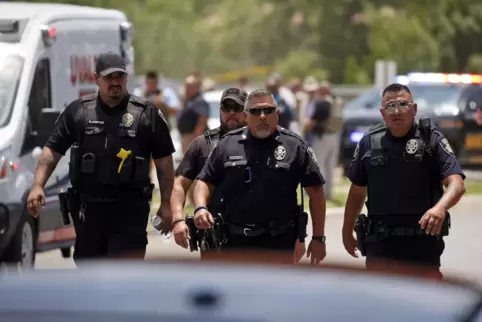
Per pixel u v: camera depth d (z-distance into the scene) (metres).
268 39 126.44
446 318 5.04
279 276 5.44
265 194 13.55
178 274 5.45
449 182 13.46
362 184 14.16
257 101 13.46
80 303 5.09
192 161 14.77
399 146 13.77
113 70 14.86
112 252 15.14
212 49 126.31
